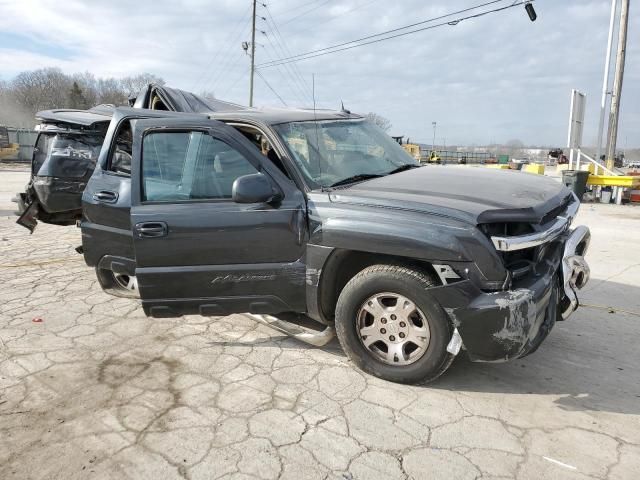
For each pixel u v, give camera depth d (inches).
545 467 101.4
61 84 3356.3
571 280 137.9
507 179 151.1
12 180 825.5
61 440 112.0
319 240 132.7
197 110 221.8
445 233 118.0
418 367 127.8
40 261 267.9
